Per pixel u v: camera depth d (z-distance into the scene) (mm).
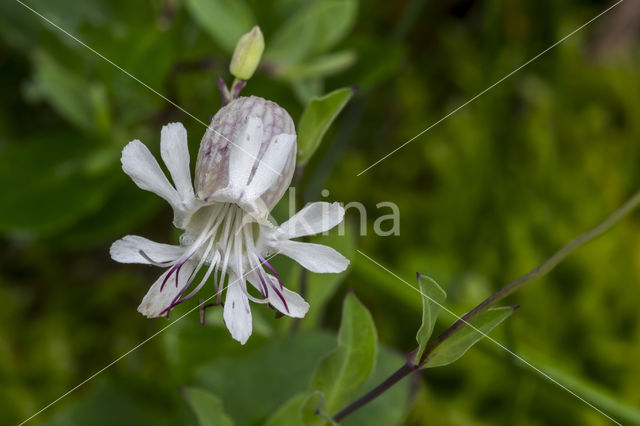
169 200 134
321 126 144
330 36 182
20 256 200
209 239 138
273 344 165
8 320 193
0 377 186
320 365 142
